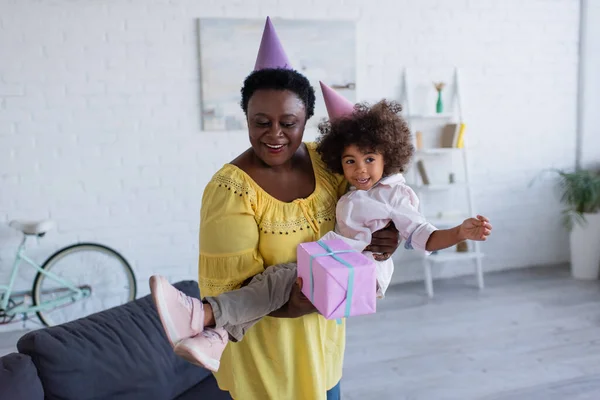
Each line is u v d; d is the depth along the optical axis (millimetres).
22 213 3418
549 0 4242
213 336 1106
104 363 1674
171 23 3492
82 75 3396
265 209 1220
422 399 2578
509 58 4230
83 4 3334
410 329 3365
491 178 4344
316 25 3732
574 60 4387
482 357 2980
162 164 3619
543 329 3316
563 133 4465
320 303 1067
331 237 1273
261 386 1294
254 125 1179
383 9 3895
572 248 4270
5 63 3262
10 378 1415
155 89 3533
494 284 4148
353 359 2994
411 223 1305
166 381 1817
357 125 1316
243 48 3617
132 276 3539
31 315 3523
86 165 3486
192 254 3764
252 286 1173
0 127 3309
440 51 4066
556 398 2559
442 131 4176
